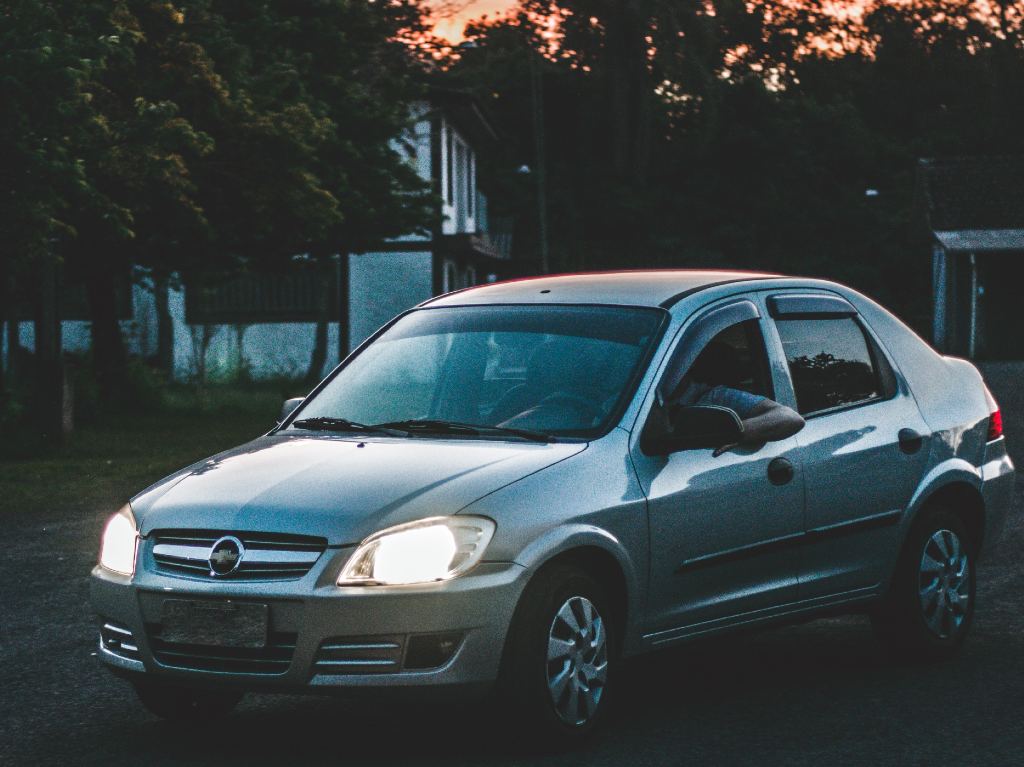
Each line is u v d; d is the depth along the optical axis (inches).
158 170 966.4
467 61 3722.9
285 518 283.3
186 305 2121.1
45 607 488.4
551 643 289.1
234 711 339.9
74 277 1477.6
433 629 275.0
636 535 306.8
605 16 3627.0
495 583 279.3
